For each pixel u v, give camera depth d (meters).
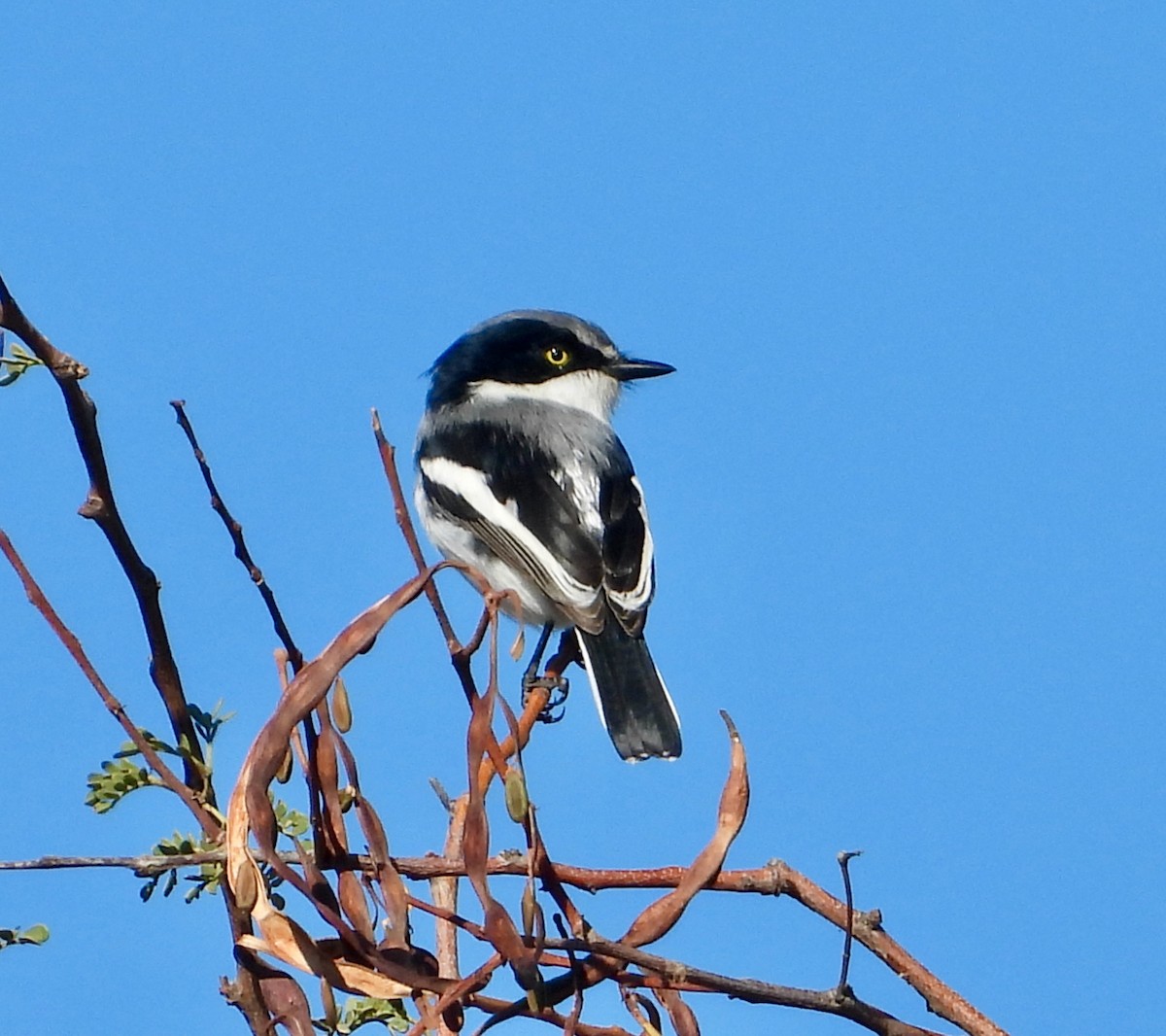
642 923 6.68
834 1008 6.53
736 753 6.90
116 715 6.32
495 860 6.69
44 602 6.25
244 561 6.82
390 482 6.47
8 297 6.56
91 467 6.92
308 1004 6.31
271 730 6.23
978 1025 6.90
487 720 6.01
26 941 6.48
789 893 6.95
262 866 6.73
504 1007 6.33
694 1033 6.61
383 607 6.38
